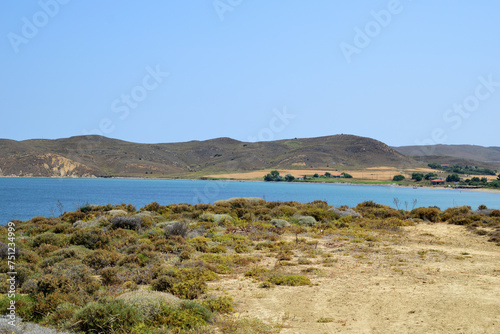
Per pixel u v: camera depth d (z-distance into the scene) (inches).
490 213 1393.9
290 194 5300.2
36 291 509.0
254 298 516.4
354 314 438.9
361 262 740.0
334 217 1390.3
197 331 402.3
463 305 443.8
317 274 638.5
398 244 952.9
